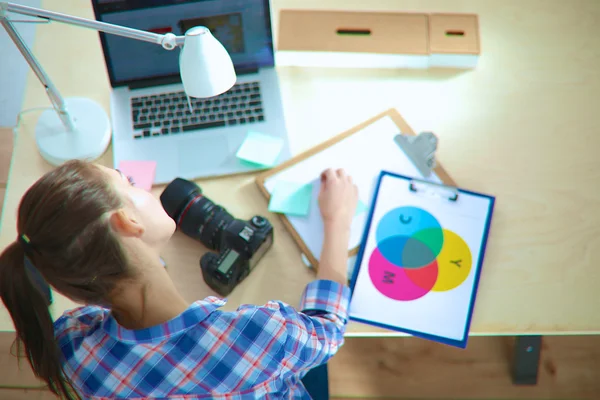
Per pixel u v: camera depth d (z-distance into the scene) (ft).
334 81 4.22
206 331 2.58
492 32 4.33
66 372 2.63
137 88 4.16
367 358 5.62
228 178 3.91
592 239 3.65
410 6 4.49
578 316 3.45
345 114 4.10
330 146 3.94
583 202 3.76
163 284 2.55
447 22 4.21
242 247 3.42
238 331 2.61
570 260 3.59
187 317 2.54
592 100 4.07
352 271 3.58
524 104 4.08
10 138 6.01
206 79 3.06
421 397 5.49
